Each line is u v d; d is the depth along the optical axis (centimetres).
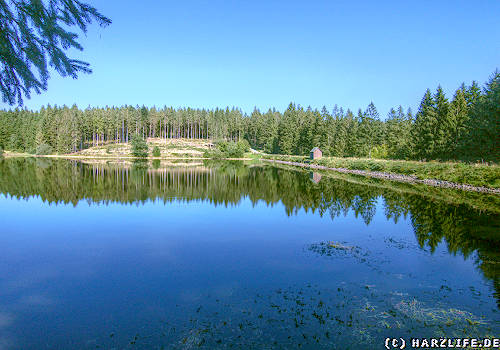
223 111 14050
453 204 1786
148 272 786
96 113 9631
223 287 691
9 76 317
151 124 11462
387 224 1326
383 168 3916
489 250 963
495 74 3394
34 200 1888
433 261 868
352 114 9431
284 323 534
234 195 2177
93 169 4194
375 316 561
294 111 10812
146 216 1491
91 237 1126
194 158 8325
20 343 480
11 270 802
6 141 8831
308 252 953
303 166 6219
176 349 462
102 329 520
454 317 557
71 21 320
